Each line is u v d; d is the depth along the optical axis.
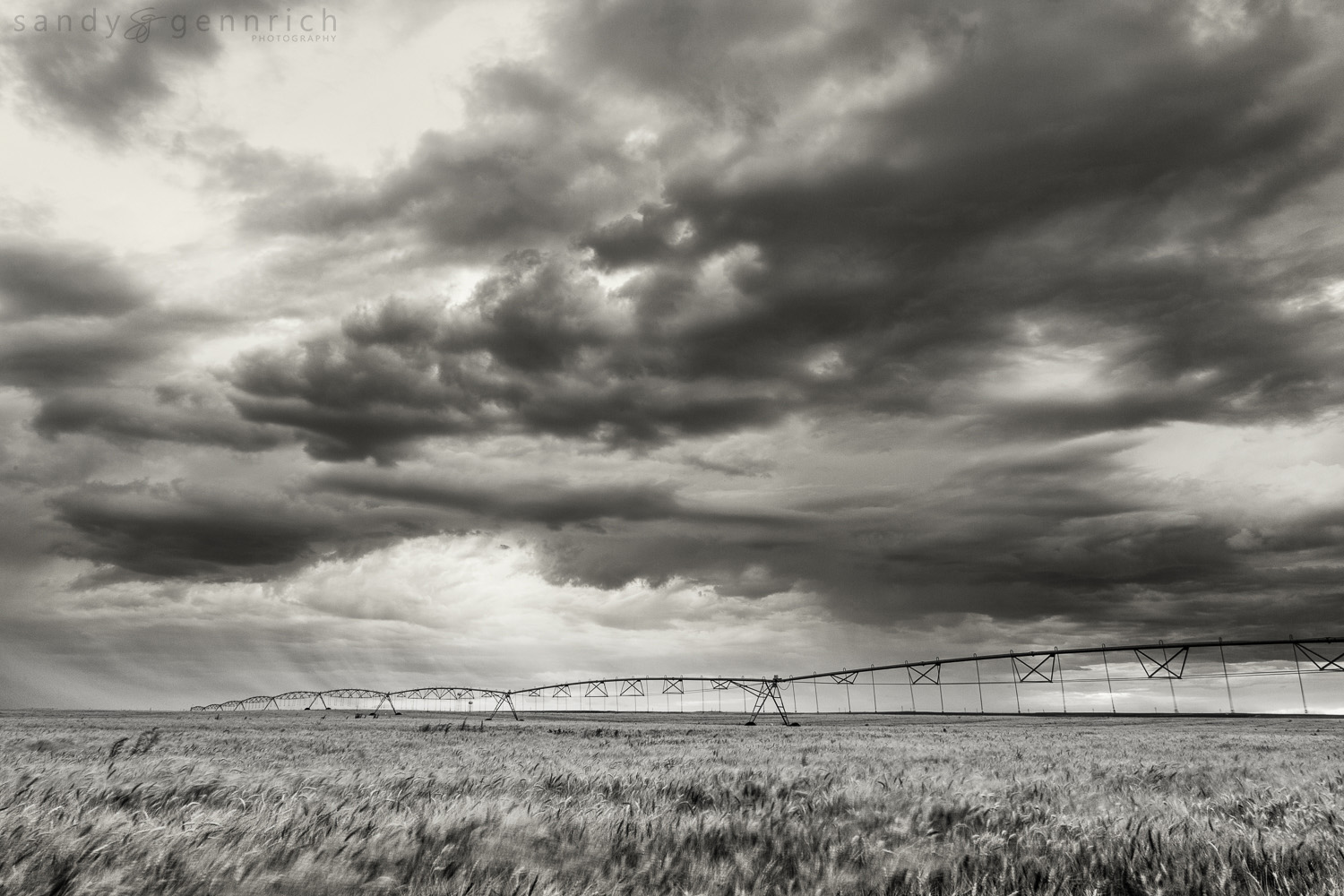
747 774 17.22
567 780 15.10
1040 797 13.94
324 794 11.51
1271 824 11.01
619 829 9.39
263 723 72.44
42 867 6.71
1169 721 121.25
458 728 64.94
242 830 8.23
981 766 22.00
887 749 33.78
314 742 34.28
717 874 8.02
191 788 11.59
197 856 7.37
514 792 13.09
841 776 17.03
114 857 7.07
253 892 6.71
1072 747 36.72
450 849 8.18
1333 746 42.03
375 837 8.35
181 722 72.12
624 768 19.38
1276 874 7.97
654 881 7.77
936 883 7.90
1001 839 9.27
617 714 180.62
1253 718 157.38
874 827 10.69
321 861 7.61
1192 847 9.09
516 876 7.08
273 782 12.34
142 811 8.89
